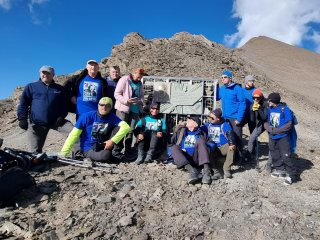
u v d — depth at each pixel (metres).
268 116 7.55
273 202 6.36
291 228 5.50
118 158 7.98
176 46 30.72
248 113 8.90
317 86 47.81
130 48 29.06
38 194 5.86
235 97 8.50
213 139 7.66
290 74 54.72
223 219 5.66
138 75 8.47
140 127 8.24
